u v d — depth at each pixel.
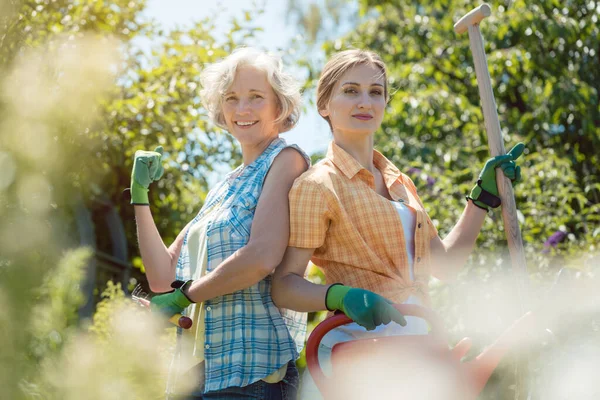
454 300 3.93
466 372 1.80
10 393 0.82
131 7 5.03
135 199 2.34
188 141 5.39
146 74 5.07
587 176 5.42
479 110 6.37
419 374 1.74
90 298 4.69
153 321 0.94
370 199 2.02
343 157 2.08
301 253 2.00
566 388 2.72
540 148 5.80
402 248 2.02
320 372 1.78
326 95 2.19
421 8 8.32
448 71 7.18
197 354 2.06
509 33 6.80
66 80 0.98
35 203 0.86
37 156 0.88
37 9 3.90
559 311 1.95
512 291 3.90
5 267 0.83
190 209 5.85
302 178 2.03
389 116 6.63
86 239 4.91
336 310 1.86
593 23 6.39
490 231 4.30
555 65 6.50
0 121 0.88
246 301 2.04
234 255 1.97
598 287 2.74
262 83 2.23
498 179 2.34
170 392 2.05
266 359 2.01
